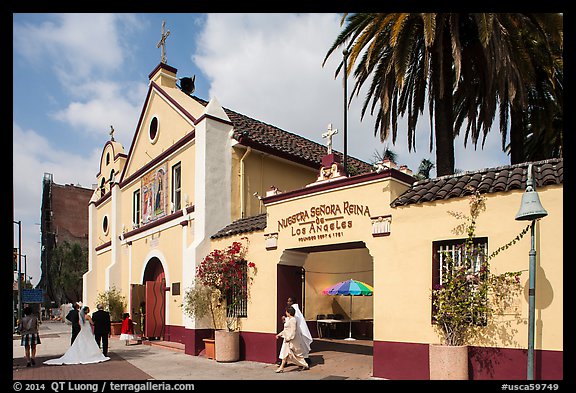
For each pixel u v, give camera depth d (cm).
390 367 940
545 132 1719
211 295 1409
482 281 829
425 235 926
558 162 838
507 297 801
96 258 2669
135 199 2153
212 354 1316
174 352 1497
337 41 1410
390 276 968
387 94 1316
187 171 1652
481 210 856
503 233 823
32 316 1334
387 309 962
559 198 767
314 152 1973
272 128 2105
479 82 1395
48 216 5481
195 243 1469
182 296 1523
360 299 1886
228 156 1563
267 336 1226
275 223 1245
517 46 1201
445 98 1373
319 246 1140
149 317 1766
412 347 912
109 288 2181
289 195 1207
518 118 1519
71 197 5644
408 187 1047
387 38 1297
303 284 1345
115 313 2109
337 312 1859
